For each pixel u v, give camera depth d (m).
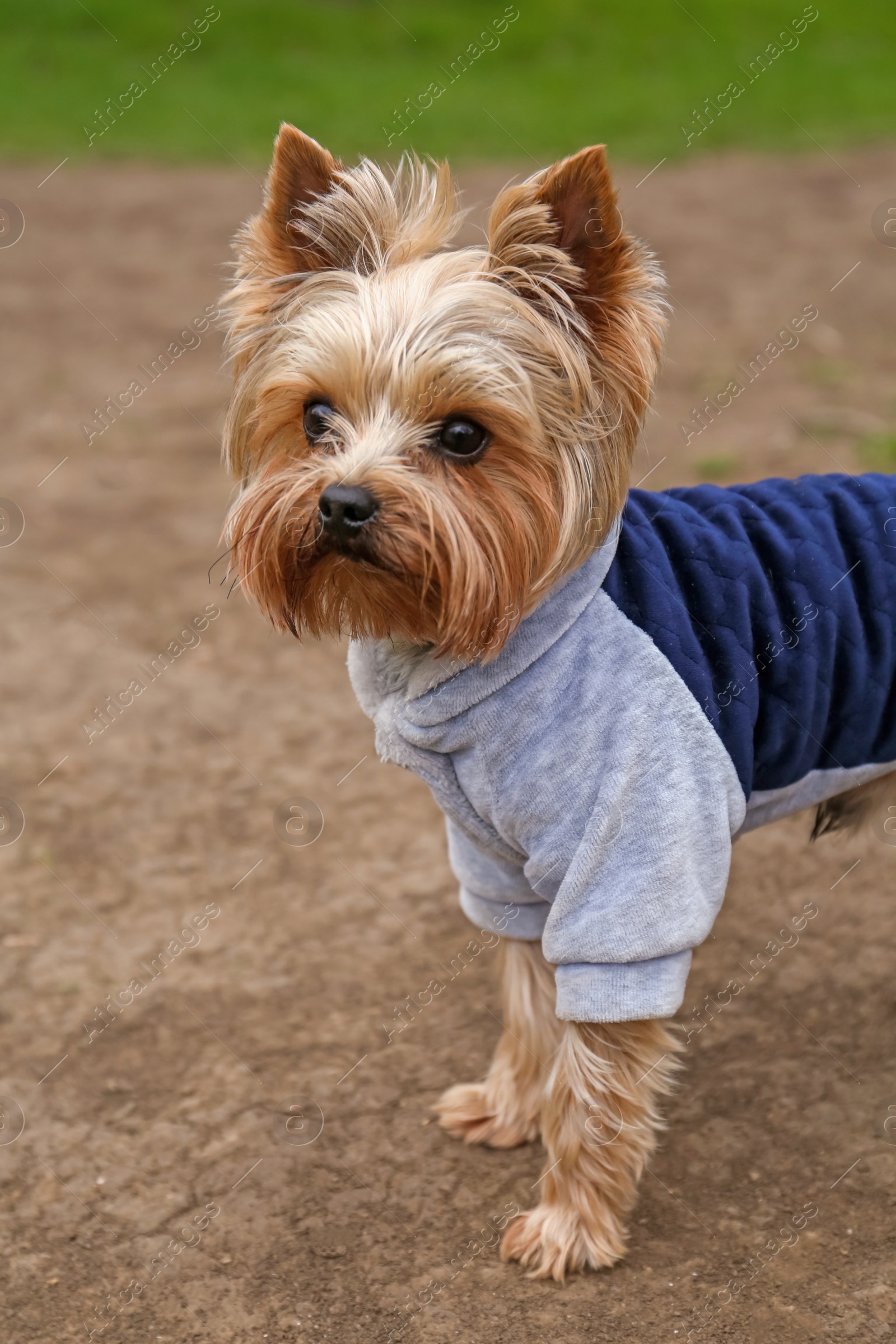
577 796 0.62
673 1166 0.71
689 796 0.62
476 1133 0.73
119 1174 0.71
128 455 1.57
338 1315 0.65
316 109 3.30
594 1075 0.66
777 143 3.08
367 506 0.61
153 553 1.32
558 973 0.64
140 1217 0.69
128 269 2.25
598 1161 0.67
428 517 0.62
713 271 2.14
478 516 0.62
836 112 3.35
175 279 2.19
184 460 1.56
